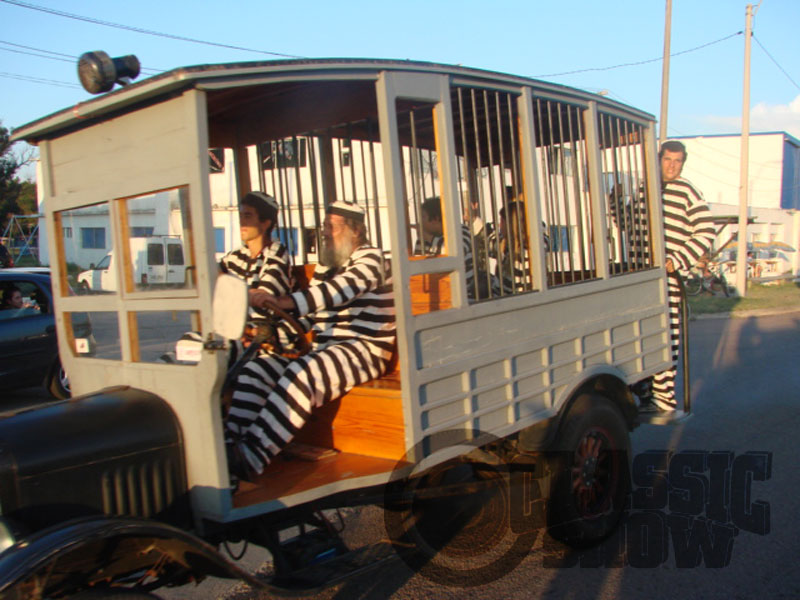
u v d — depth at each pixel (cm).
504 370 375
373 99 388
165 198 293
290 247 481
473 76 368
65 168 338
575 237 455
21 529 240
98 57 302
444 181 352
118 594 242
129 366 314
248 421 350
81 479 260
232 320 263
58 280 352
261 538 318
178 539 250
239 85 283
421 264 333
